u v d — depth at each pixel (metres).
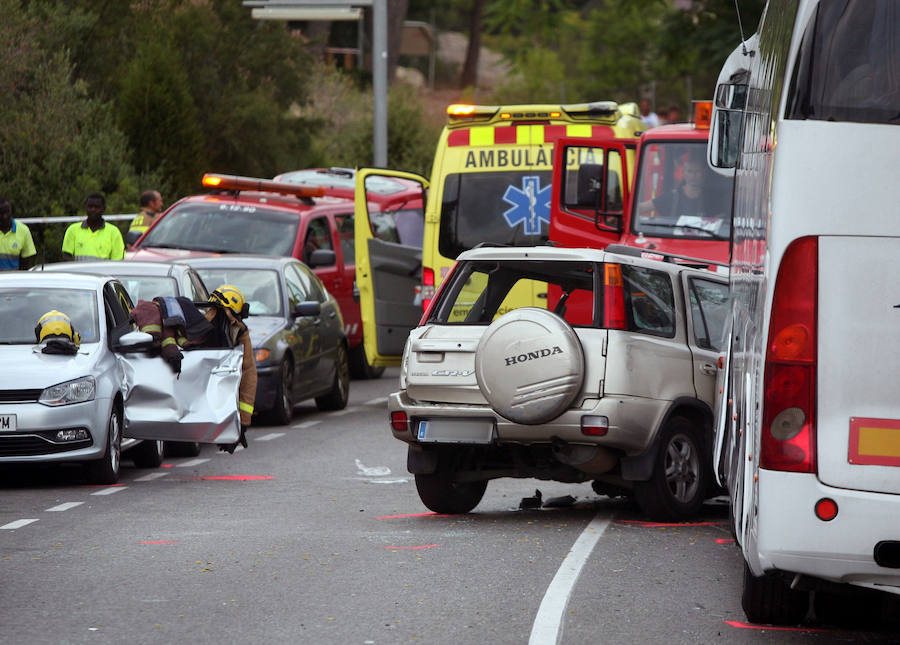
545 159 52.06
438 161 52.88
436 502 32.53
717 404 30.06
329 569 25.77
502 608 22.62
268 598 23.39
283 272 54.41
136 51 84.38
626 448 30.44
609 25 171.38
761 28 25.22
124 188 74.12
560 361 29.81
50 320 38.03
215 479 38.88
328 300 57.94
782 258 18.36
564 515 32.75
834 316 18.22
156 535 29.55
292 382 52.16
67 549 27.91
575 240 46.94
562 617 21.97
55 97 73.44
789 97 18.47
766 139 20.19
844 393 18.19
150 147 79.06
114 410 37.94
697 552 27.53
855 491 18.09
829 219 18.22
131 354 39.44
